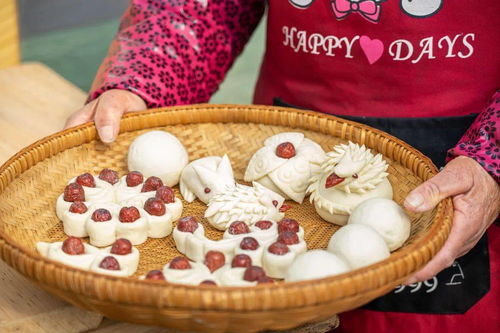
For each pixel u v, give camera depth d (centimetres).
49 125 132
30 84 146
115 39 123
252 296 79
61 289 82
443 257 96
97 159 112
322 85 117
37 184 105
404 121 113
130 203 106
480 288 116
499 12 108
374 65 112
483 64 111
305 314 81
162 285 79
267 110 114
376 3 109
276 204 106
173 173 111
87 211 102
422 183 98
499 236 114
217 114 115
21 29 274
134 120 113
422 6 108
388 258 83
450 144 113
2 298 93
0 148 124
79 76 242
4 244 85
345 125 110
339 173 102
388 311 117
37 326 90
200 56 122
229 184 108
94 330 91
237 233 100
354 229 96
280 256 95
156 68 117
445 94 112
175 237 101
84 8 298
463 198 98
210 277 91
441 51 110
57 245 96
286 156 109
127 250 95
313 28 114
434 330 117
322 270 89
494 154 100
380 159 104
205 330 84
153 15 121
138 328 92
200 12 121
